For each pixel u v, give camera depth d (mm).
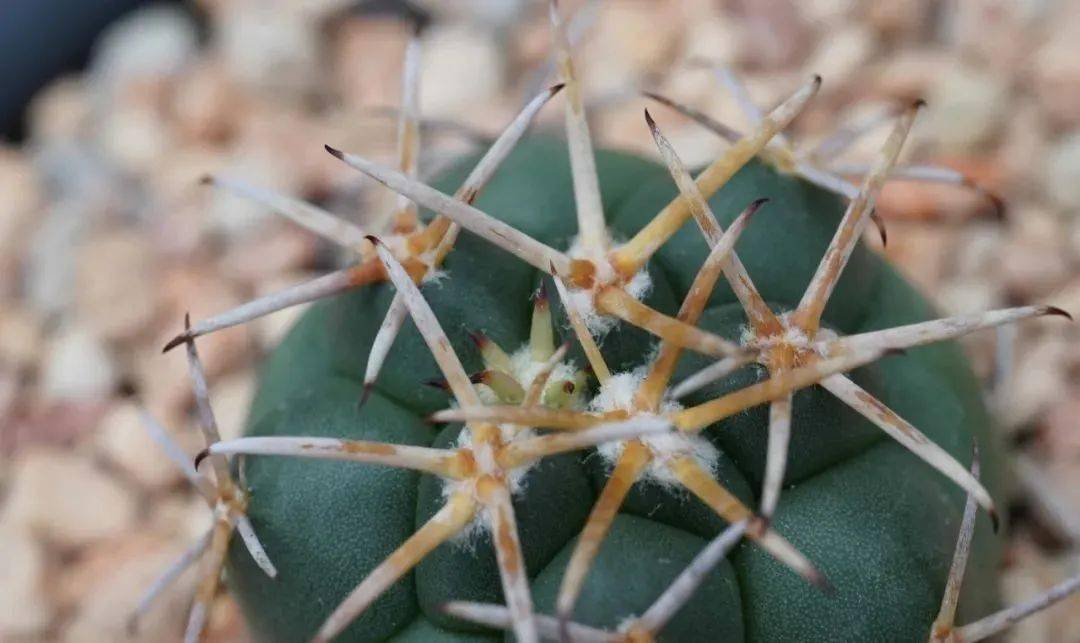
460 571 169
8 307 313
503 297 179
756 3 319
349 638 175
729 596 169
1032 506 247
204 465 207
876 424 171
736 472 171
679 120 302
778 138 190
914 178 206
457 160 208
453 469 164
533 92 236
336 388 184
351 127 324
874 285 198
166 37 348
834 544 172
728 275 167
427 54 334
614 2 336
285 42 333
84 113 341
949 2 320
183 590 254
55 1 343
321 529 175
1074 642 230
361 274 180
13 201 323
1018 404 256
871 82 305
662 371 164
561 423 161
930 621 175
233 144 333
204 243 310
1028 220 284
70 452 285
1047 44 305
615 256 172
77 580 267
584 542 156
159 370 287
